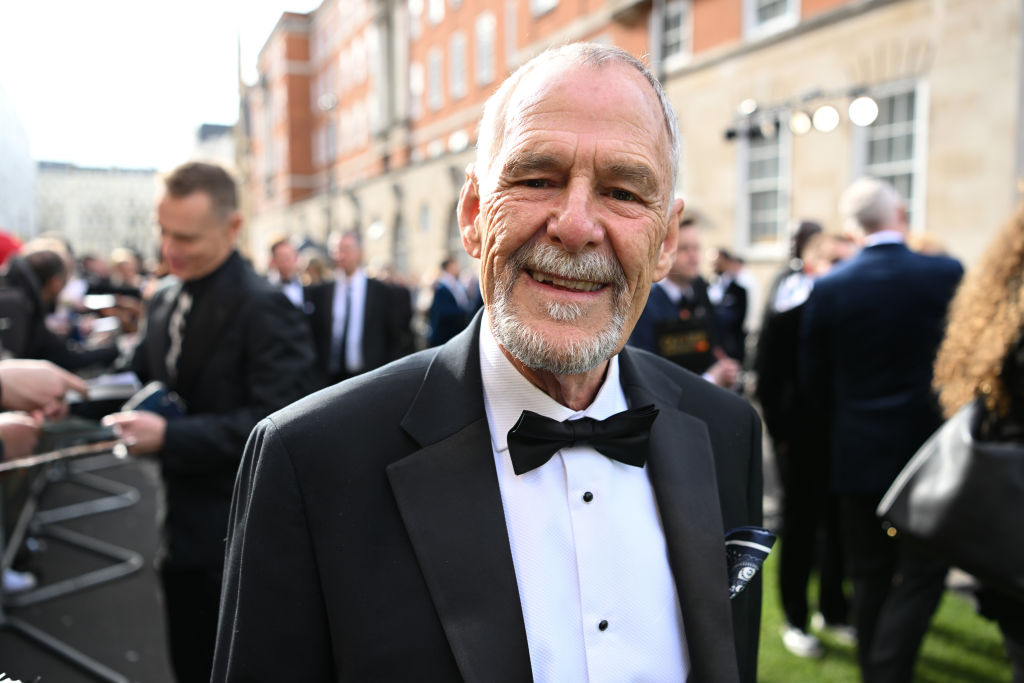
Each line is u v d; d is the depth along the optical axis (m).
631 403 1.10
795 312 2.98
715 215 11.50
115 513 4.93
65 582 3.75
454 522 0.91
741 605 1.09
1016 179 7.49
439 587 0.87
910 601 2.15
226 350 1.92
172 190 1.87
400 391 1.01
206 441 1.77
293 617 0.89
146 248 56.50
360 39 34.53
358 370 5.66
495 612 0.88
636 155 0.88
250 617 0.89
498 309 0.90
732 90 11.11
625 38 14.09
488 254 0.92
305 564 0.90
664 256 1.08
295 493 0.91
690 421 1.12
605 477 0.99
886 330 2.51
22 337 3.23
